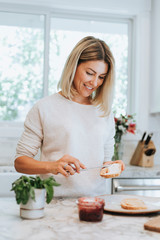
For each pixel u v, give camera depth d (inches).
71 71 63.1
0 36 114.1
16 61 115.4
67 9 118.9
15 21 115.3
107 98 67.2
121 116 108.9
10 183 91.4
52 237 37.0
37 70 117.0
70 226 41.3
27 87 116.1
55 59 119.4
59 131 62.8
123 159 118.9
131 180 97.3
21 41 115.8
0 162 109.1
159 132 121.3
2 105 114.0
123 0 118.8
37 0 112.8
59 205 53.2
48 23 116.8
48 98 65.6
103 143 66.5
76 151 62.9
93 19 122.9
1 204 54.0
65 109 64.4
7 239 36.3
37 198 44.5
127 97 126.1
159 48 113.5
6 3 113.2
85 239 36.5
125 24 126.3
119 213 47.8
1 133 109.1
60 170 53.2
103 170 57.1
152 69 119.8
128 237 37.6
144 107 120.9
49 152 64.3
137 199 53.0
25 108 116.0
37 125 63.3
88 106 66.6
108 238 37.0
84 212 43.4
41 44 117.5
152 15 120.3
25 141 62.4
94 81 62.1
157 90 114.7
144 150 107.2
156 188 98.0
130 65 126.3
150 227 40.1
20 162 59.0
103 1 117.5
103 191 66.5
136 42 124.4
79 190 63.3
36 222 42.9
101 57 61.5
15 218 45.0
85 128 64.4
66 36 120.6
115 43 125.3
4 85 114.3
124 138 119.0
